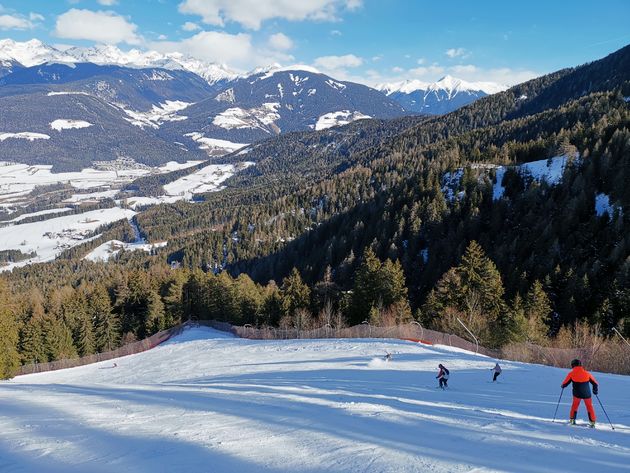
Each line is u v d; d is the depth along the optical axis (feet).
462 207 349.61
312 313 243.60
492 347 163.84
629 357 123.65
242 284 278.87
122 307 299.17
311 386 76.59
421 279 292.40
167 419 42.63
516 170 378.53
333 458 29.04
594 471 26.48
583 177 319.88
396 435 35.58
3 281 170.19
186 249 601.62
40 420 42.27
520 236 297.94
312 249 424.87
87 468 26.91
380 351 129.49
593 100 620.90
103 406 51.96
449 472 26.07
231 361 137.18
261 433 36.32
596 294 218.18
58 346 238.68
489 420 42.55
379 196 453.58
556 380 82.89
